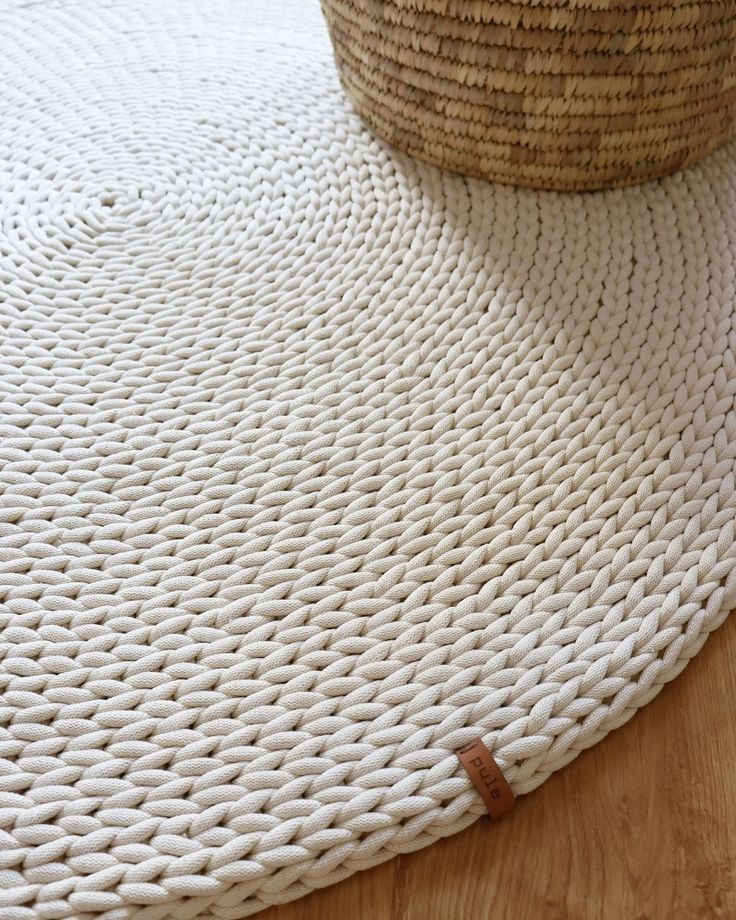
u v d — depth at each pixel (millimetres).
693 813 652
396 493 744
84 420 773
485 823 648
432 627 688
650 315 830
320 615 692
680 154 907
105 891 594
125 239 883
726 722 689
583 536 726
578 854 636
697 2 771
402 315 835
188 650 673
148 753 636
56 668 665
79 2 1104
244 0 1134
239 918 608
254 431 771
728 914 615
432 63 839
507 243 875
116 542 717
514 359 809
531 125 849
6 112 983
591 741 667
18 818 610
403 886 623
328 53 1067
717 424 777
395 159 941
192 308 838
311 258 871
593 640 687
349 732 648
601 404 785
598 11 759
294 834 613
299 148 949
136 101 997
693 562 719
